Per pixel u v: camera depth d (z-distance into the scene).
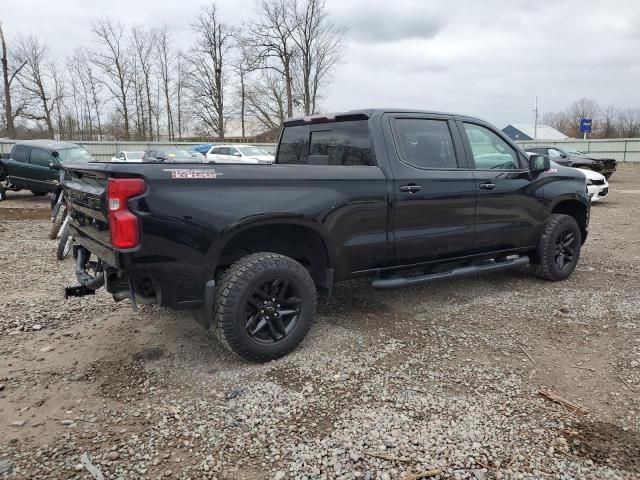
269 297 3.59
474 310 4.82
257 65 44.16
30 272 6.25
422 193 4.33
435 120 4.61
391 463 2.53
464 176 4.64
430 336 4.16
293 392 3.24
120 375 3.48
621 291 5.38
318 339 4.08
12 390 3.27
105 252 3.28
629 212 12.20
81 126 47.97
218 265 3.80
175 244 3.20
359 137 4.31
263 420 2.92
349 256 4.01
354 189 3.94
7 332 4.25
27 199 15.30
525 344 3.99
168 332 4.25
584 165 17.73
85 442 2.71
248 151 23.25
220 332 3.43
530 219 5.32
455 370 3.54
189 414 2.99
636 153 35.06
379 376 3.45
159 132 49.84
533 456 2.57
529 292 5.38
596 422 2.88
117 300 3.51
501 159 5.11
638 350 3.85
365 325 4.42
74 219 3.98
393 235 4.21
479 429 2.82
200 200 3.27
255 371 3.53
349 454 2.60
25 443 2.69
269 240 4.00
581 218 6.04
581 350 3.87
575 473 2.44
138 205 3.07
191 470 2.49
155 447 2.67
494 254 5.14
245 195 3.44
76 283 5.72
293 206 3.61
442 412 3.00
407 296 5.28
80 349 3.92
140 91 48.19
